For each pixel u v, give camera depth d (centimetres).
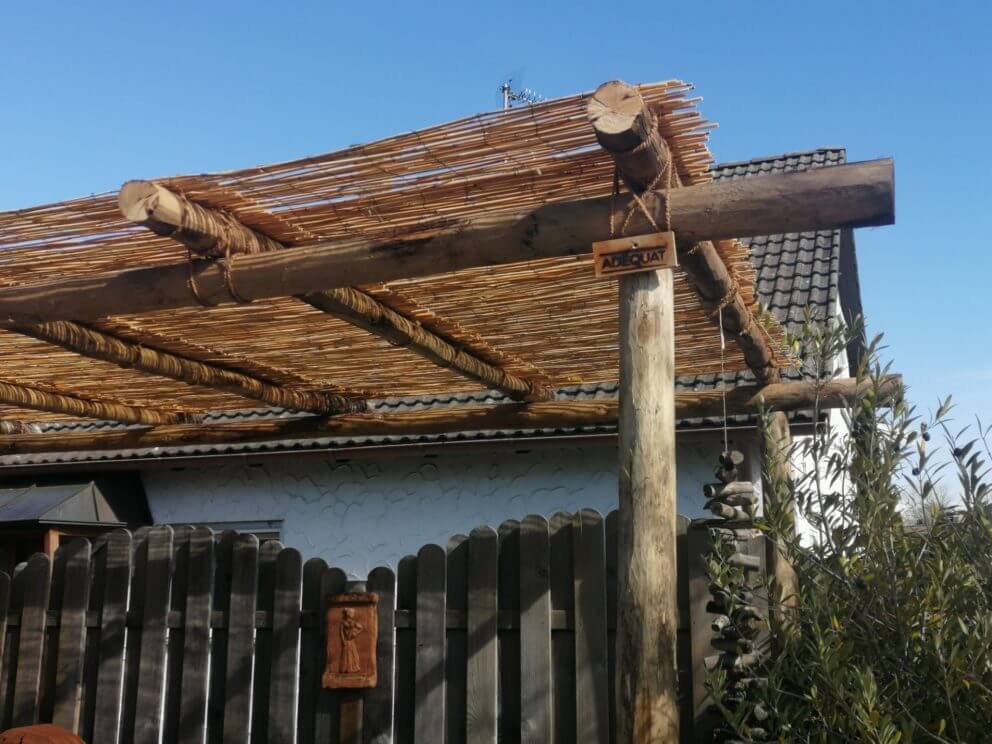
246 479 912
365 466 875
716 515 417
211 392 678
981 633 320
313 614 491
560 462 819
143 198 363
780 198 336
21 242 419
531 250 368
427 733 460
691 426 710
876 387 377
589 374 651
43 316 440
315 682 485
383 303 491
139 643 520
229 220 399
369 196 382
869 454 371
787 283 935
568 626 447
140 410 723
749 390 585
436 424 687
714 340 541
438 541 839
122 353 536
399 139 347
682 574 435
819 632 339
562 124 336
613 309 508
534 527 460
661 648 331
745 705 357
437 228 380
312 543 879
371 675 468
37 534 880
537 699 445
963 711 328
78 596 531
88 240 416
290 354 589
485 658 456
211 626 508
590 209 358
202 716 498
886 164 326
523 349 582
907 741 309
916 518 385
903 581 346
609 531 448
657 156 337
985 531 338
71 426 964
